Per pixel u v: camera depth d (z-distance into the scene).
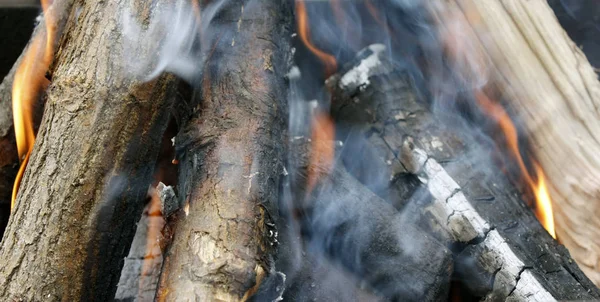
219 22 1.18
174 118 1.17
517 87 1.23
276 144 1.12
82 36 1.09
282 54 1.20
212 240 1.04
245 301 1.04
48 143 1.07
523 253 1.14
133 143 1.08
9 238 1.06
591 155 1.20
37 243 1.05
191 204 1.07
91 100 1.07
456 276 1.15
